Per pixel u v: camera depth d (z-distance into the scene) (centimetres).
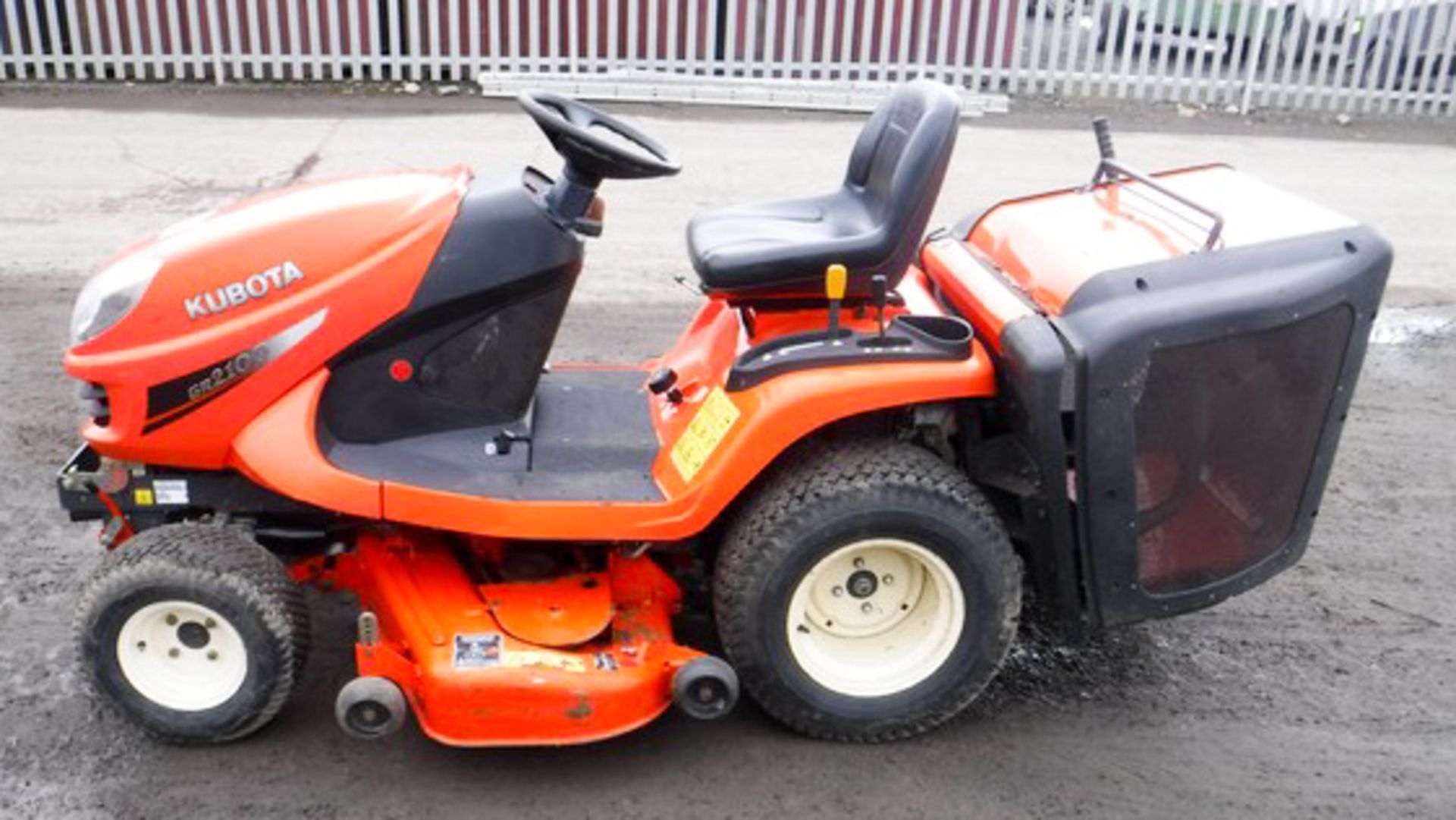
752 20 1109
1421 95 1159
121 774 333
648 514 333
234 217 344
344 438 343
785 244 349
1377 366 624
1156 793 341
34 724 349
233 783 331
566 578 352
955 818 329
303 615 338
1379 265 327
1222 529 342
